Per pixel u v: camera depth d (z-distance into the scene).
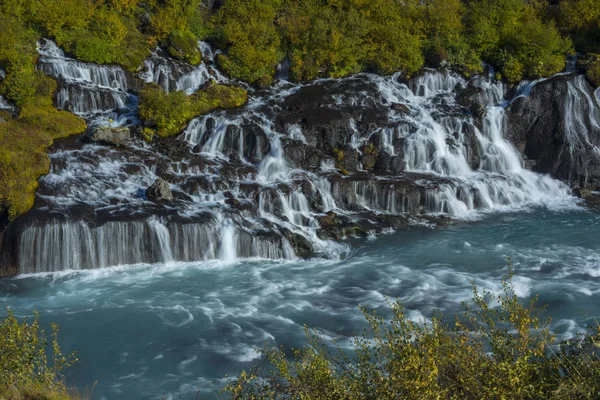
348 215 25.39
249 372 14.92
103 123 28.83
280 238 22.64
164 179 25.31
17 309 18.48
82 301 19.02
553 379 9.55
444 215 26.28
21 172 23.91
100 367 15.41
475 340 9.77
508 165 30.34
